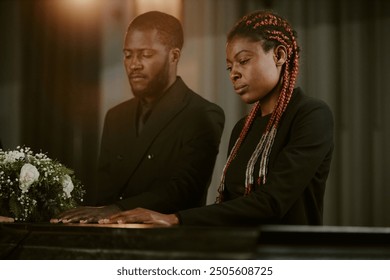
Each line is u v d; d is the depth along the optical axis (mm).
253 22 2984
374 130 5434
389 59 5469
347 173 5449
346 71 5512
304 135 2678
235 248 1803
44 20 5258
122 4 4895
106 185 4215
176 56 4125
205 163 3941
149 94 4117
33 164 3182
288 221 2717
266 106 3004
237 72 2988
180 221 2514
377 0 5504
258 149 2881
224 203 2588
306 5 5570
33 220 3131
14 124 5352
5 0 5535
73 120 5004
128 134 4164
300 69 5555
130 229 1985
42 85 5234
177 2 4309
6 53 5531
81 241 2105
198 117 3986
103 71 4949
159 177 3994
